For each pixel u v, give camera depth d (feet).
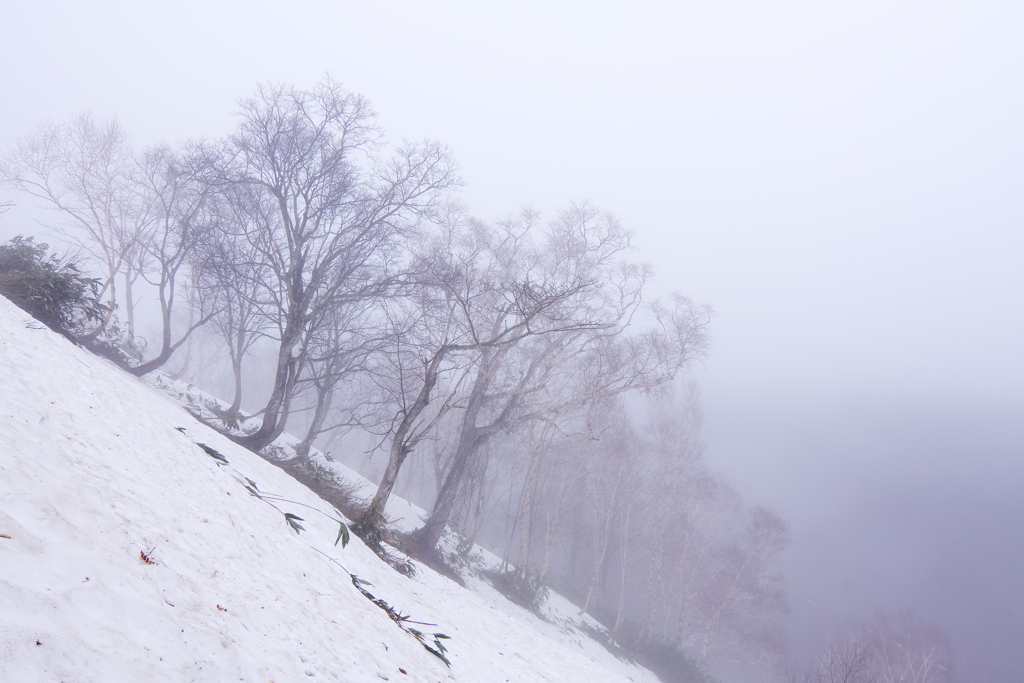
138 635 11.31
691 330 87.20
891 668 122.83
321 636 17.93
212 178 66.64
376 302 73.61
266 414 65.82
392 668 19.48
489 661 33.09
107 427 25.23
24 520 12.20
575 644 85.81
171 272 79.41
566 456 113.91
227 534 21.15
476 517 94.12
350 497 61.11
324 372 84.84
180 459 28.02
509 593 89.86
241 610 15.75
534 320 67.77
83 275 62.23
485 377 80.53
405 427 51.85
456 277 65.82
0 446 14.89
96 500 15.83
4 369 23.57
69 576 11.50
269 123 66.13
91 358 48.85
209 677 11.46
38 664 8.75
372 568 36.60
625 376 88.33
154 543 15.81
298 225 68.23
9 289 49.06
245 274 71.15
